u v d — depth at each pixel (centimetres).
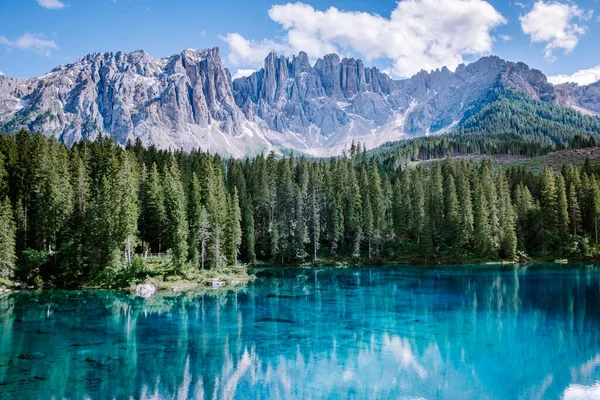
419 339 4319
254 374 3394
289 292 7194
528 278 8462
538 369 3481
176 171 11462
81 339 4319
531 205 12381
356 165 18912
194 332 4603
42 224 8381
